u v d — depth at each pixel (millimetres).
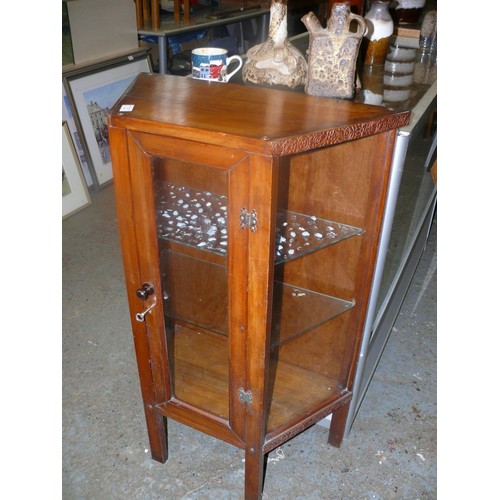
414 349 2053
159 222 1090
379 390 1851
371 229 1219
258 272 1002
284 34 1291
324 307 1417
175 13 3518
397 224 1538
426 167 1896
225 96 1113
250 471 1315
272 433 1292
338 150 1231
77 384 1844
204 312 1212
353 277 1391
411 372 1939
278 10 1267
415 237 2092
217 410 1307
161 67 3352
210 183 1144
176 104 1051
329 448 1627
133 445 1621
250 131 910
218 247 1063
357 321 1350
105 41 3133
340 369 1467
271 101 1094
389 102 1430
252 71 1323
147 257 1125
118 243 2719
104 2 3031
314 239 1253
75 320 2164
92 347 2021
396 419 1738
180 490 1490
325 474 1547
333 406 1418
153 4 3240
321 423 1660
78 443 1621
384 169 1130
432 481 1537
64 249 2652
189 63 3613
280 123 961
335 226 1306
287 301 1452
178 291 1211
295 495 1484
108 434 1655
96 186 3176
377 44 1741
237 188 939
